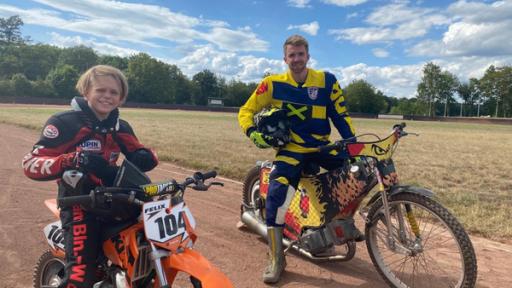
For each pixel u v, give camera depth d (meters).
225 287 2.52
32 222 5.98
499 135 36.81
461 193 8.41
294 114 4.52
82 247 2.99
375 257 4.39
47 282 3.59
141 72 114.75
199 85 126.19
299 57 4.44
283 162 4.52
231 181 9.26
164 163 11.35
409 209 4.05
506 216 6.66
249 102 4.70
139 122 32.25
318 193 4.55
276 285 4.35
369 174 4.18
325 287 4.32
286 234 4.99
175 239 2.73
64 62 126.31
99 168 2.89
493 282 4.40
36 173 2.86
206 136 20.66
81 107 3.16
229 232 5.93
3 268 4.48
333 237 4.45
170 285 2.66
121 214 2.93
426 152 17.83
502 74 121.31
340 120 4.67
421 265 4.57
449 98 130.00
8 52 120.19
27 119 25.45
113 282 3.02
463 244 3.68
